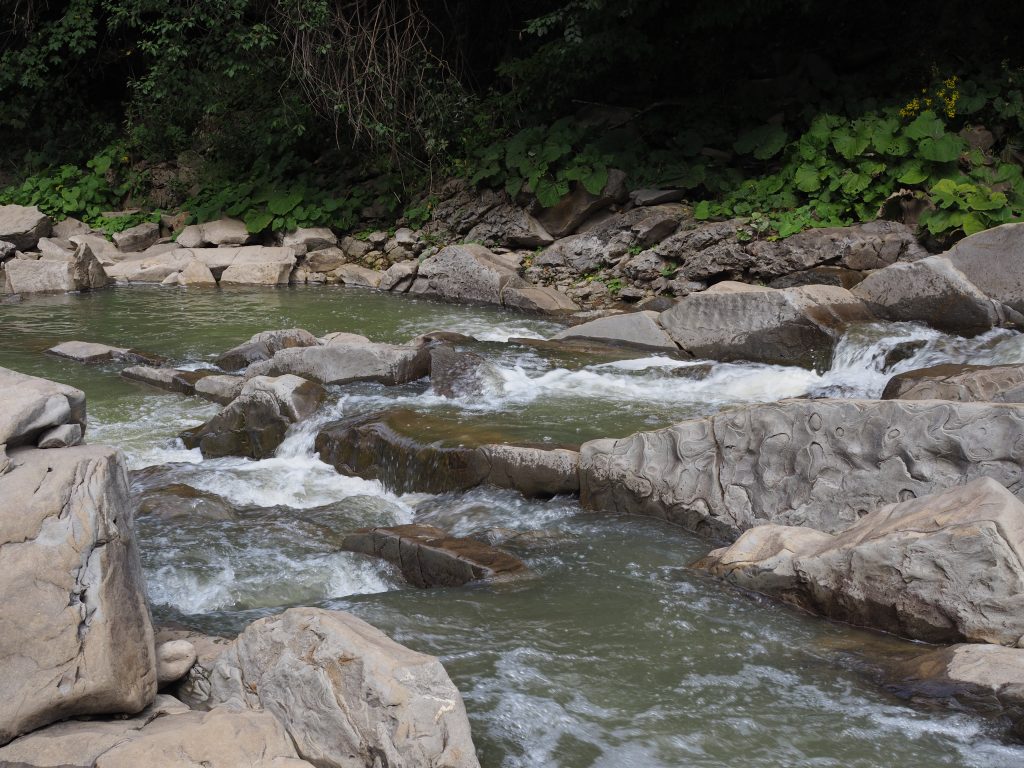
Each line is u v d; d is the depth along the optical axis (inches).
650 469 237.5
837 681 158.9
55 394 146.6
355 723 125.3
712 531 224.4
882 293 386.6
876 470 202.8
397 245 641.0
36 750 121.1
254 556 217.5
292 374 354.9
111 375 391.9
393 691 124.6
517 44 741.9
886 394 300.4
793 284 466.9
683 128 603.2
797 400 221.3
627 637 174.1
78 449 141.4
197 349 432.8
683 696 153.9
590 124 620.1
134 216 724.0
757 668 163.3
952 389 277.1
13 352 425.4
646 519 236.7
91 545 133.0
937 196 453.7
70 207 726.5
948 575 167.5
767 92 600.1
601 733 143.0
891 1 616.1
